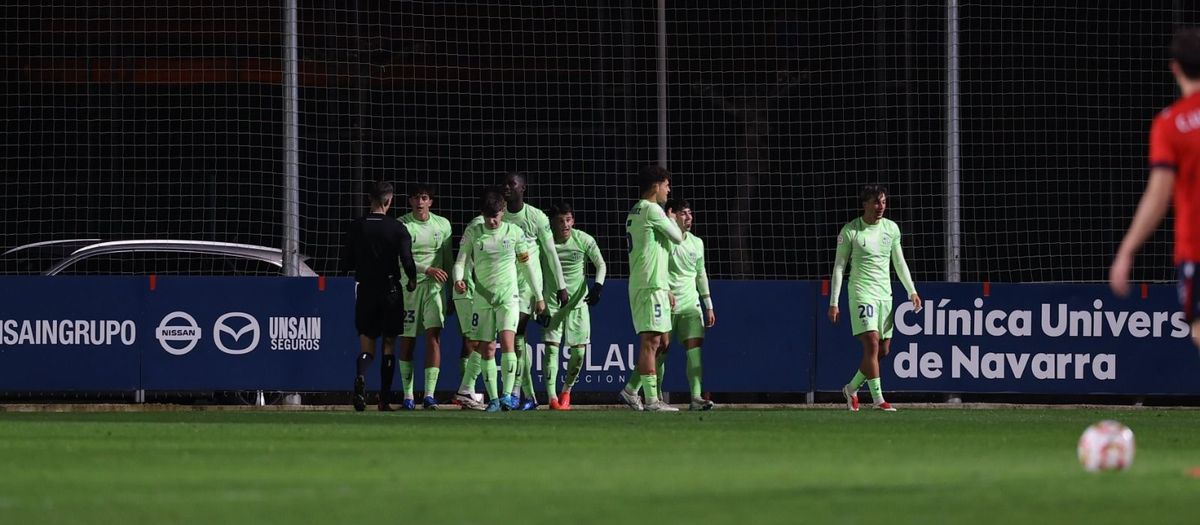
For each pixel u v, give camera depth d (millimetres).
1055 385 54062
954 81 55750
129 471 22875
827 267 72188
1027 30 74500
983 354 53844
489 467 23531
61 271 61344
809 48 74188
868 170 71562
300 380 52000
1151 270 69500
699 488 20141
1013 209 74562
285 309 52000
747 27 74500
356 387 46906
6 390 51094
